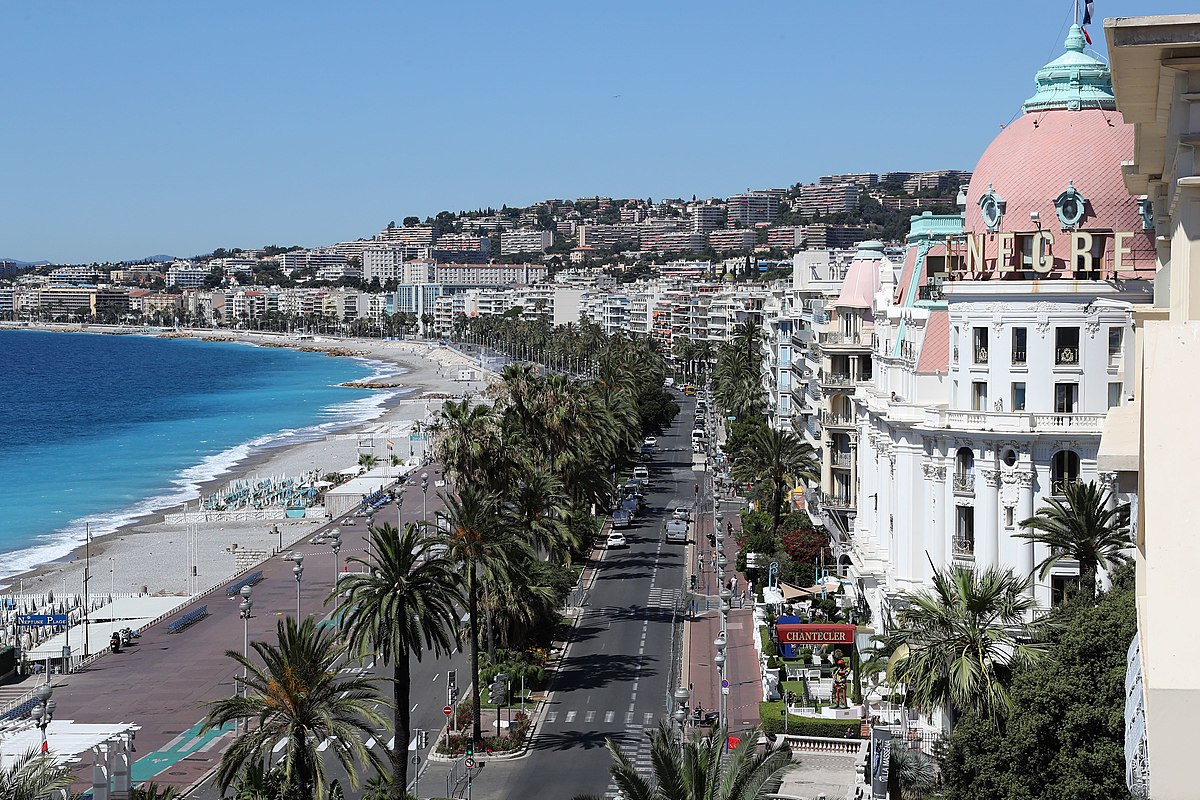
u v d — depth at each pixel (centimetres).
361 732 10250
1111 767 6241
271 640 13650
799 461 16125
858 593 12281
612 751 5653
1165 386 1980
